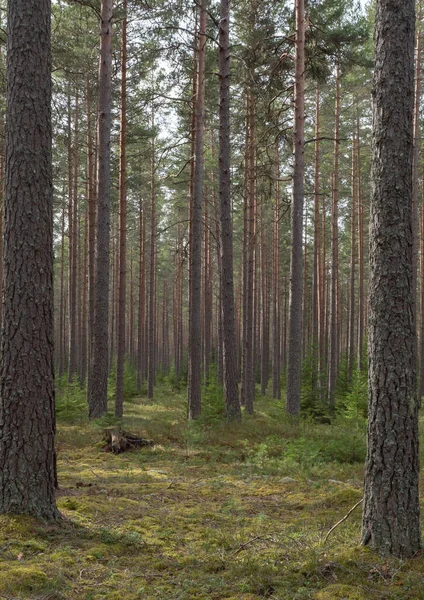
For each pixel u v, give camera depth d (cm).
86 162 2783
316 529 599
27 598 410
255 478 891
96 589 440
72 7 1764
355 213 2905
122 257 1752
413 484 491
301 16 1452
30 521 543
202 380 3012
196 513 675
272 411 1925
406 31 513
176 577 471
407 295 500
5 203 580
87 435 1277
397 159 506
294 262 1435
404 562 464
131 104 1869
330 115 2502
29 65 580
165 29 1588
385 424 493
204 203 3003
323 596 420
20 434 561
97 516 620
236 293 4872
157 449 1138
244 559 503
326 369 2681
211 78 1942
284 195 2981
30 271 569
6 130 586
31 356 566
